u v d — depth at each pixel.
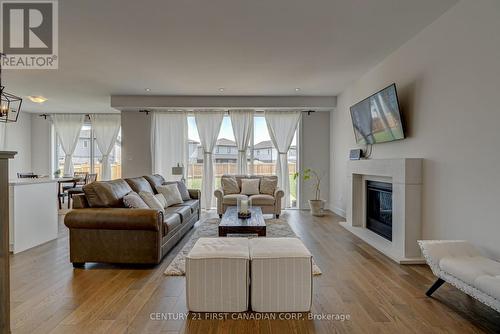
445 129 3.07
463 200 2.81
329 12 3.05
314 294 2.59
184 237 4.53
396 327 2.07
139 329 2.04
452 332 2.02
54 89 6.09
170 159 7.21
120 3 2.86
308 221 5.78
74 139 8.68
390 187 4.13
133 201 3.47
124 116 7.14
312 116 7.28
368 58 4.35
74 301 2.44
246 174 7.18
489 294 1.92
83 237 3.21
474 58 2.68
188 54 4.19
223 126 7.45
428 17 3.15
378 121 4.21
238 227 3.67
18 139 8.38
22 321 2.13
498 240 2.44
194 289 2.27
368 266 3.29
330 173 7.22
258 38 3.67
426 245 2.56
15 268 3.22
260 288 2.27
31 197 3.98
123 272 3.11
